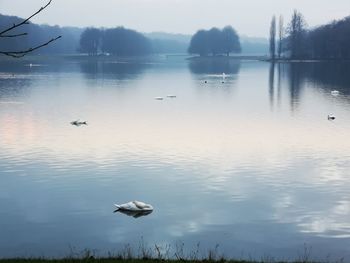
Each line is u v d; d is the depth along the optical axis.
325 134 65.38
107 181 41.69
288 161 49.19
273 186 40.44
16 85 137.62
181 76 191.50
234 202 36.44
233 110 92.50
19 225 31.50
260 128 70.31
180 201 36.50
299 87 140.88
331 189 39.66
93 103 100.75
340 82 155.62
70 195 37.72
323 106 97.62
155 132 66.06
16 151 52.62
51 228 30.98
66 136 62.25
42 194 38.00
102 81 158.88
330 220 32.66
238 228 31.16
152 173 44.34
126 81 161.12
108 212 34.09
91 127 69.81
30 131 65.56
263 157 51.00
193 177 43.00
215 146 56.66
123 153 52.38
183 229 30.95
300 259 26.23
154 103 103.38
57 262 20.03
